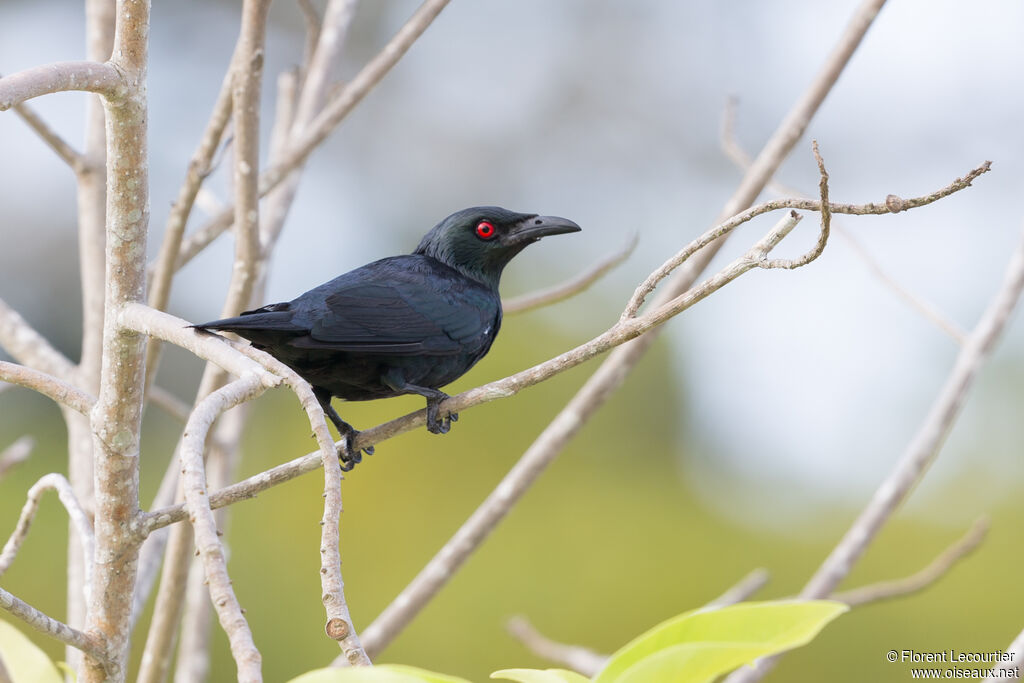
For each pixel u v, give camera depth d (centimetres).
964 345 783
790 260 447
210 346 432
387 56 735
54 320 2647
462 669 1544
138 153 442
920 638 1530
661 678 332
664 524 1723
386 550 1609
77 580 652
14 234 2627
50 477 534
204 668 728
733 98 866
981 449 1661
